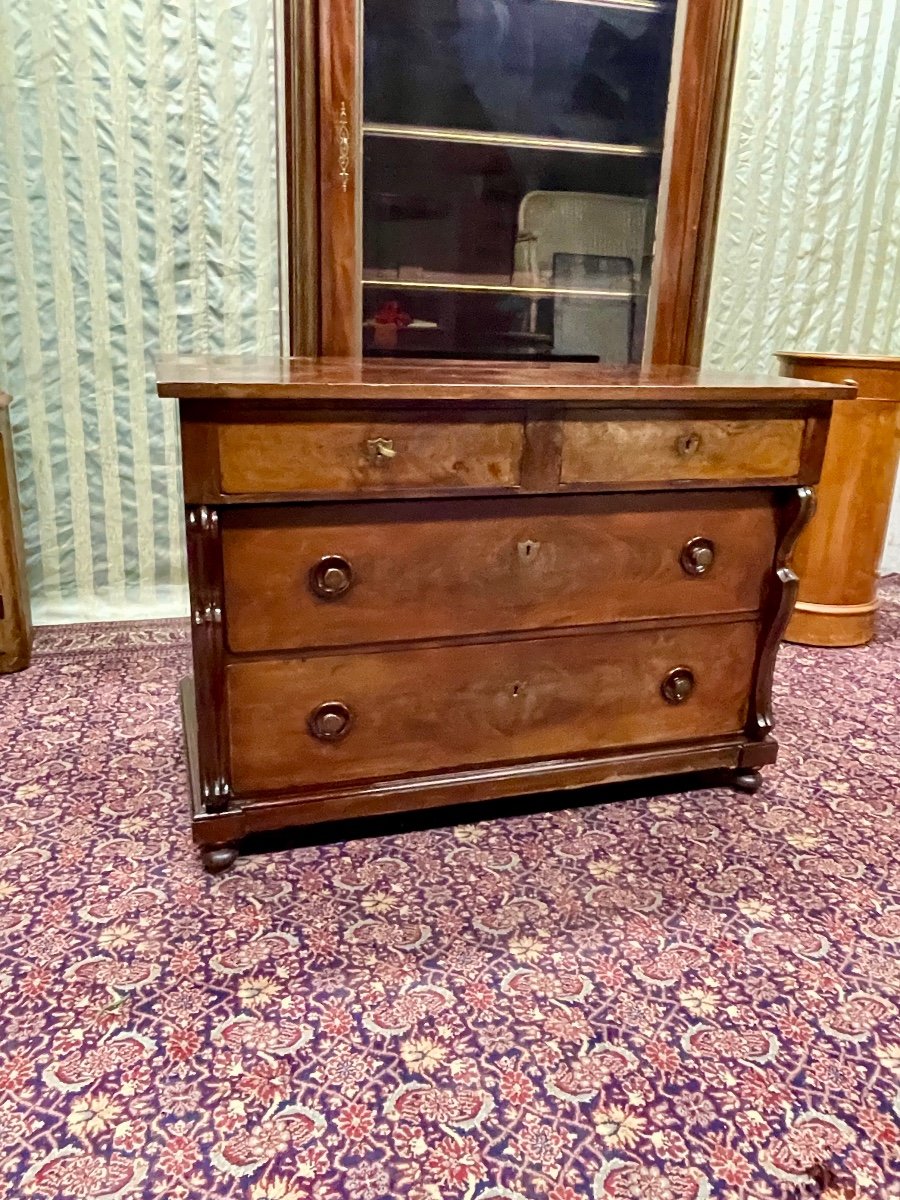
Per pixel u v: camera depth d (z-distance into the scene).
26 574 2.13
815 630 2.32
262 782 1.34
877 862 1.43
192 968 1.15
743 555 1.50
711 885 1.36
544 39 2.01
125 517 2.23
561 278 2.18
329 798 1.37
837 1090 1.01
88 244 2.01
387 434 1.22
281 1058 1.02
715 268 2.37
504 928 1.25
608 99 2.09
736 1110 0.98
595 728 1.50
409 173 2.00
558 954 1.20
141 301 2.08
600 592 1.42
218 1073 1.00
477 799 1.45
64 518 2.20
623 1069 1.02
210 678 1.25
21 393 2.08
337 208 1.89
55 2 1.85
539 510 1.35
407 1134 0.94
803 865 1.41
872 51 2.28
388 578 1.31
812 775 1.69
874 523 2.25
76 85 1.90
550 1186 0.89
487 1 1.94
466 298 2.12
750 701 1.59
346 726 1.35
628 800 1.59
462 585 1.35
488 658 1.40
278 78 1.93
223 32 1.93
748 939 1.24
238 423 1.16
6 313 2.01
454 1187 0.88
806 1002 1.13
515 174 2.08
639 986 1.15
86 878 1.32
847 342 2.55
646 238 2.14
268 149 2.03
